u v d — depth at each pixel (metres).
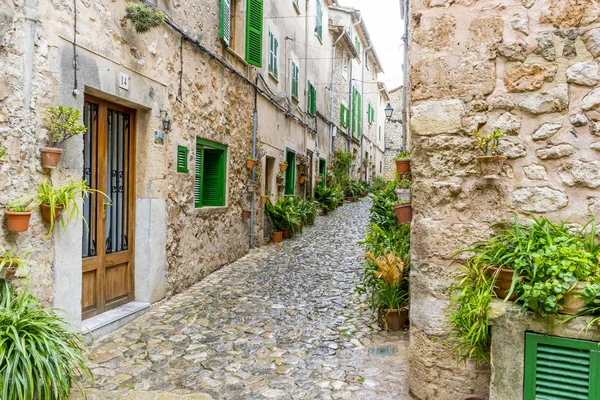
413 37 2.94
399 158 3.97
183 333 4.20
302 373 3.37
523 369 2.35
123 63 4.33
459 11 2.80
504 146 2.72
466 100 2.79
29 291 3.26
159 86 5.02
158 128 5.02
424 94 2.88
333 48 16.81
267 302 5.23
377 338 4.07
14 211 3.03
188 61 5.77
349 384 3.19
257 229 8.98
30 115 3.25
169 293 5.35
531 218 2.67
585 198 2.58
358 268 7.05
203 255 6.41
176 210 5.51
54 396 2.69
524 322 2.33
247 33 7.89
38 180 3.36
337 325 4.43
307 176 13.32
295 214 10.11
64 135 3.52
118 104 4.57
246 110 8.19
